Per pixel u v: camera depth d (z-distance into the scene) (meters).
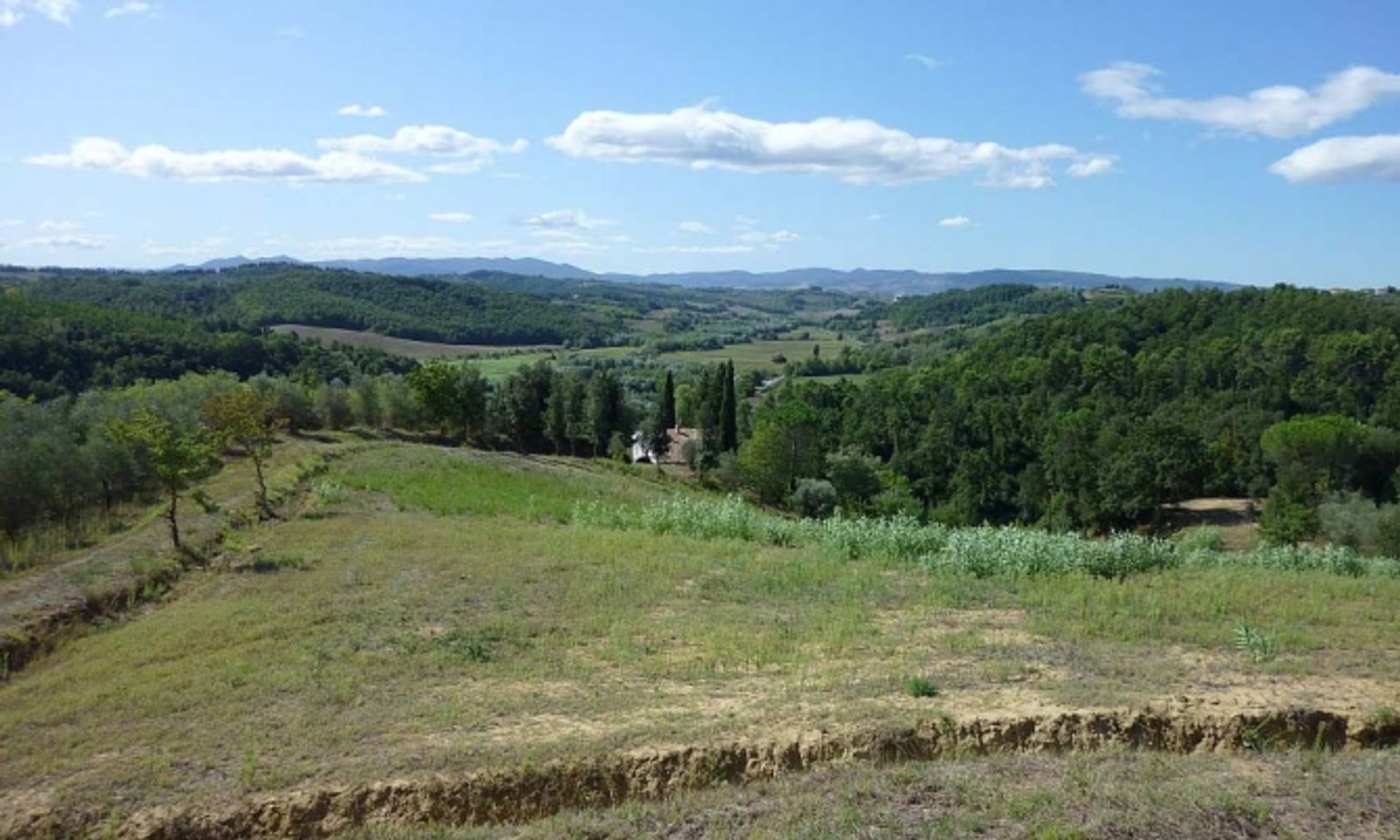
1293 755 8.65
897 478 63.69
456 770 8.70
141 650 13.32
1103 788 7.80
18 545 21.67
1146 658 11.37
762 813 7.66
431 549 20.97
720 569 18.20
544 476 43.59
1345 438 49.53
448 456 45.41
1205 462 55.88
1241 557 21.05
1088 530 56.25
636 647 12.80
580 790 8.62
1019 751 9.02
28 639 14.09
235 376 59.28
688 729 9.30
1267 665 11.00
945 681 10.49
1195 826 7.14
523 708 10.28
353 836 7.98
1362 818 7.34
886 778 8.16
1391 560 21.28
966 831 7.10
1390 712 9.37
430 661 12.26
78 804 8.48
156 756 9.40
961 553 18.11
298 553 20.50
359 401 64.50
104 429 30.28
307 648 13.01
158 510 26.72
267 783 8.65
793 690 10.44
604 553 20.17
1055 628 13.01
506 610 15.16
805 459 63.59
